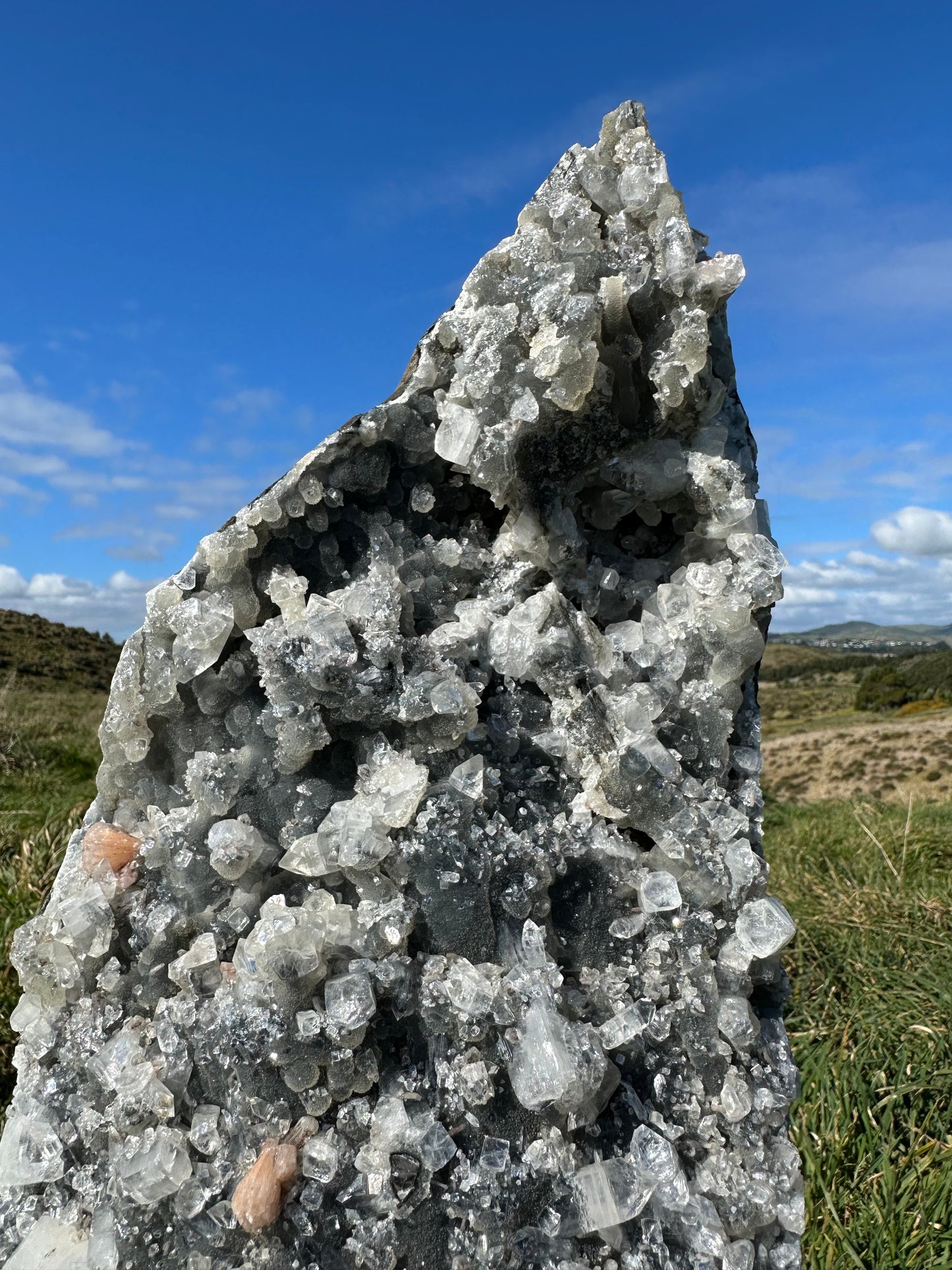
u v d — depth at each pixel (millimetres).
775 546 1012
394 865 894
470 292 958
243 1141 866
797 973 2604
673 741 991
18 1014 973
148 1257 845
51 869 2436
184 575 937
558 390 905
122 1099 867
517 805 966
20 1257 880
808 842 3848
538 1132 877
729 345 1035
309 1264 833
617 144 989
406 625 956
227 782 934
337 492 949
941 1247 1455
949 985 2318
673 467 1000
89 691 11664
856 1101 1852
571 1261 852
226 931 927
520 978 888
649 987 940
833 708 26531
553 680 960
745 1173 910
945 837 3641
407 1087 875
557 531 1008
